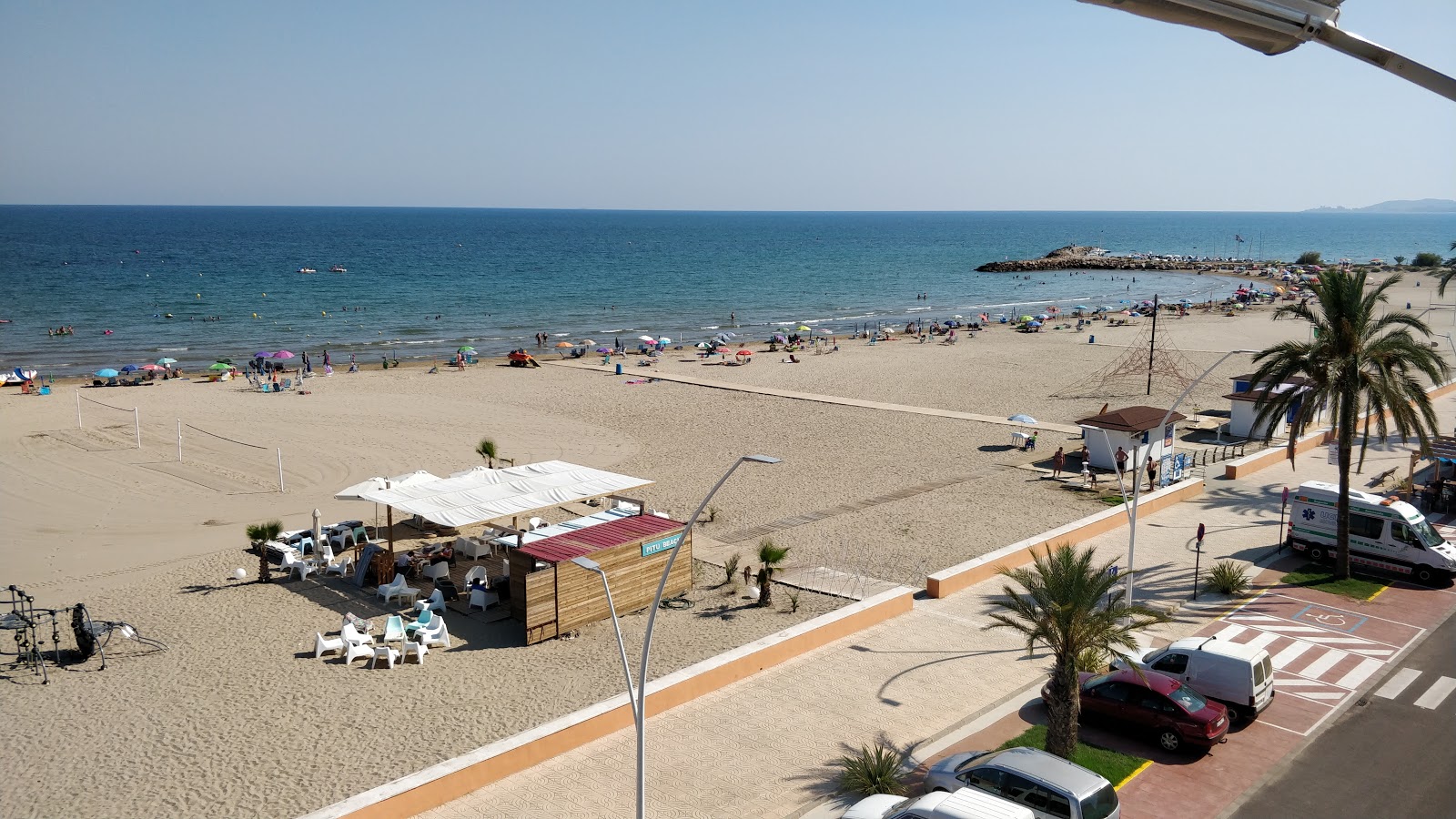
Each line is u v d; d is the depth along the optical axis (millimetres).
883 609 24422
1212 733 17422
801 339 85625
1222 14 4324
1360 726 18688
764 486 38312
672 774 17156
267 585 27297
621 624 24812
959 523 33469
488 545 30031
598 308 115000
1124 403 55219
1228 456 42250
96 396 56125
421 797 15766
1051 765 14953
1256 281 163250
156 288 126250
